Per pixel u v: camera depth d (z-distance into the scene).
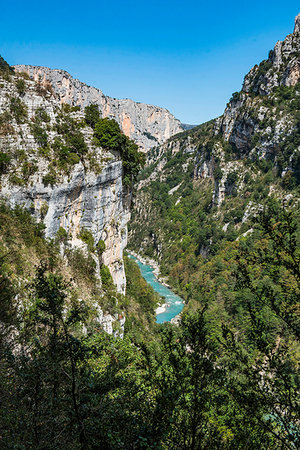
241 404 11.51
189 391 10.99
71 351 11.01
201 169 187.38
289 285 12.29
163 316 88.81
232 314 67.88
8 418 10.48
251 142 148.75
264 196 126.19
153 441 10.08
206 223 143.12
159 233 171.00
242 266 12.94
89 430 10.45
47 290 11.40
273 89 151.62
